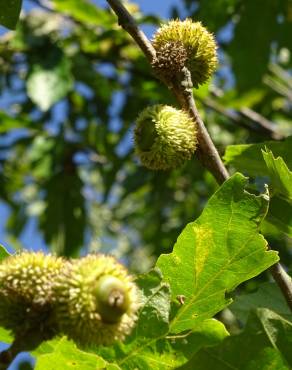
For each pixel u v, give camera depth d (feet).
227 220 1.30
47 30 3.14
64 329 1.07
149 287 1.28
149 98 3.44
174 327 1.30
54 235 3.33
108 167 3.42
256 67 3.00
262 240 1.30
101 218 3.81
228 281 1.31
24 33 3.11
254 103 3.46
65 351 1.23
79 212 3.35
